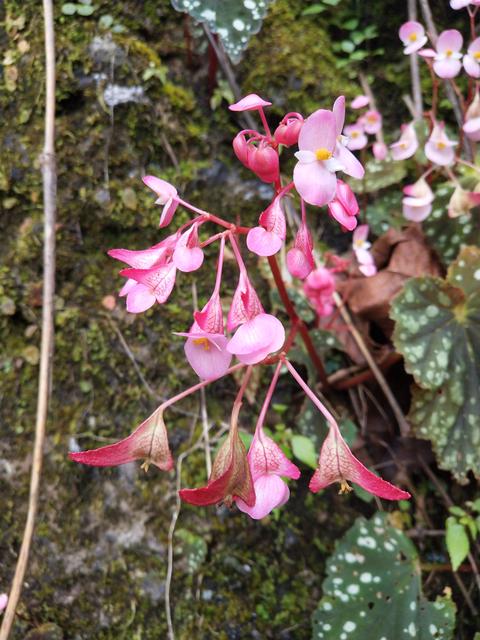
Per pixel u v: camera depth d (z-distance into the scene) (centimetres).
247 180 25
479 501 20
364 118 23
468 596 21
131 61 23
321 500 21
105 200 23
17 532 20
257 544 21
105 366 22
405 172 23
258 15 20
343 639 19
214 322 13
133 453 14
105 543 20
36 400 21
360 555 20
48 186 21
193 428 22
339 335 23
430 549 21
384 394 23
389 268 22
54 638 19
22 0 23
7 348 21
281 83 25
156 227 23
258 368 22
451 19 26
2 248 22
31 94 23
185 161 24
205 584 20
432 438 20
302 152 13
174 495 21
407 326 20
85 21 23
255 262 24
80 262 22
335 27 26
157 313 22
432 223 22
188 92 25
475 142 23
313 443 21
